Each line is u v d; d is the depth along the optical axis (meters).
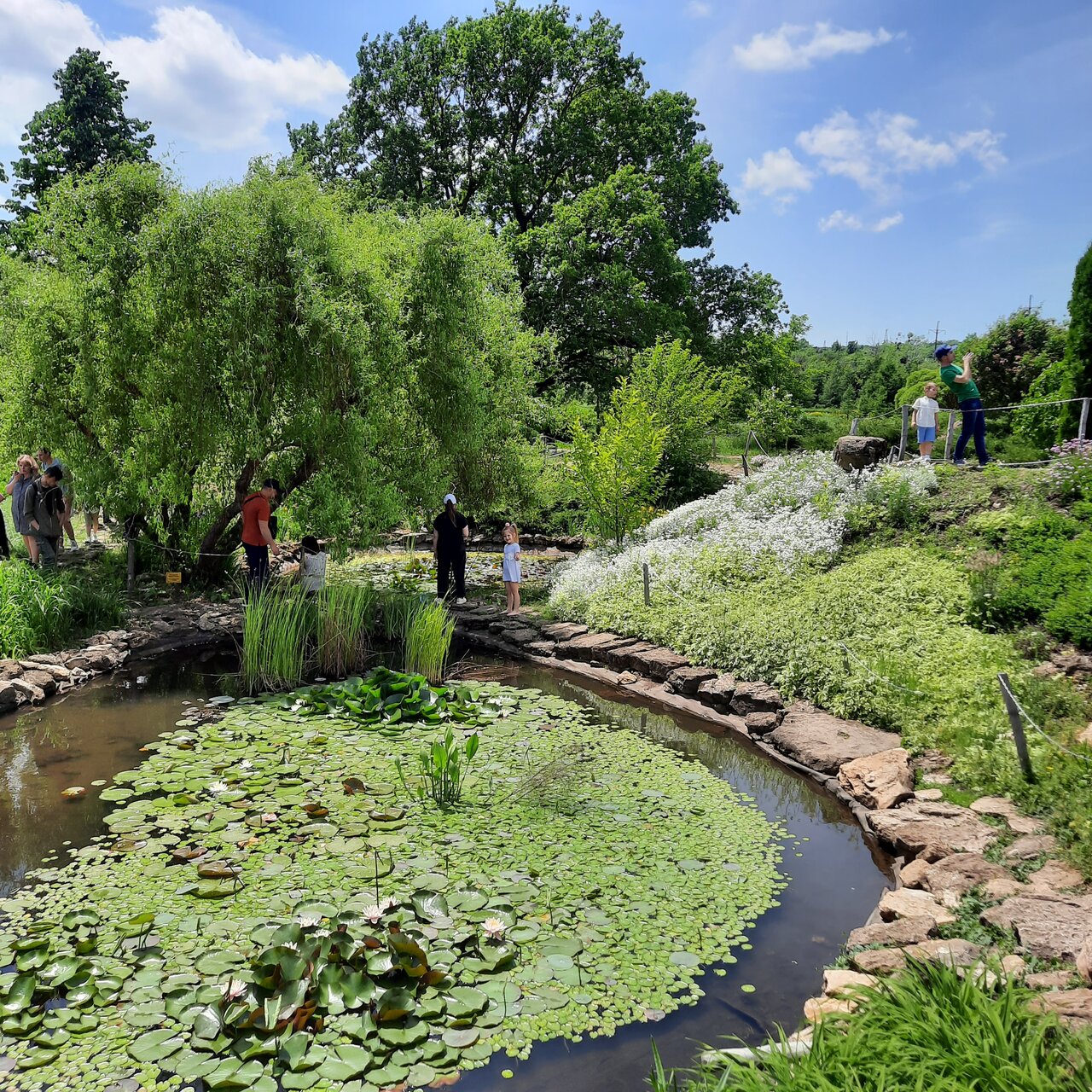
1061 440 11.48
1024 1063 2.38
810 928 4.10
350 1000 3.27
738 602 9.10
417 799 5.48
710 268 25.16
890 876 4.66
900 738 6.18
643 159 23.73
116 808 5.29
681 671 8.05
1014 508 9.02
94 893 4.21
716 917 4.15
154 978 3.48
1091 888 3.79
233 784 5.66
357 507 10.92
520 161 23.27
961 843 4.48
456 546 11.77
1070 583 7.10
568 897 4.29
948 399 18.14
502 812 5.33
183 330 9.93
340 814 5.21
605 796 5.65
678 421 16.78
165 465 10.55
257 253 9.95
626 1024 3.32
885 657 7.04
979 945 3.43
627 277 20.72
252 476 11.12
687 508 12.99
